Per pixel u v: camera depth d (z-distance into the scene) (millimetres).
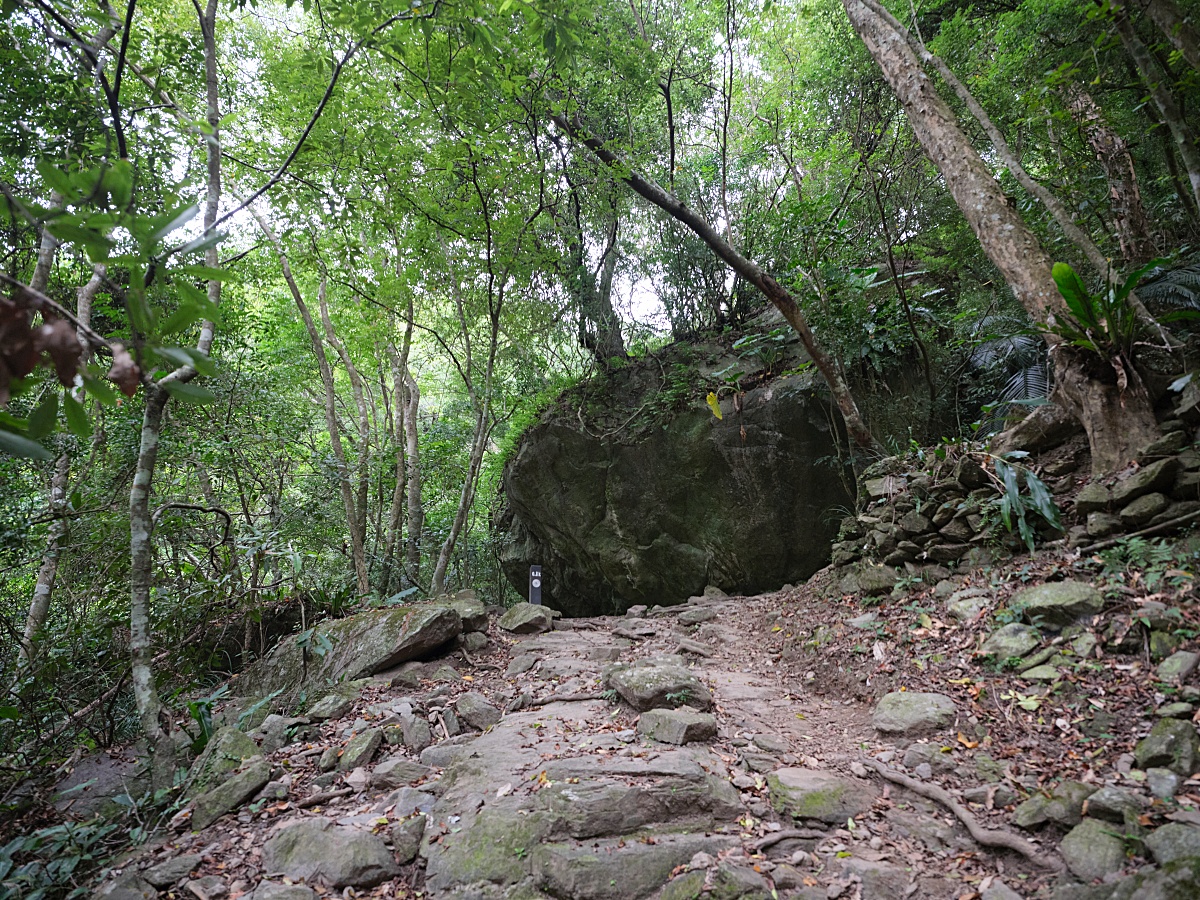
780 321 9797
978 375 8352
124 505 7508
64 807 4535
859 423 7383
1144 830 2652
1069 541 4746
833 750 3926
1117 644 3750
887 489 6266
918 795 3299
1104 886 2414
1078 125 6312
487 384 8461
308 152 6801
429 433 13484
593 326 10586
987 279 8609
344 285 9234
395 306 9609
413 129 7676
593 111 9273
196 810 3672
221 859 3227
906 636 4852
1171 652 3572
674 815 3203
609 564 10445
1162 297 5609
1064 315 5121
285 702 5820
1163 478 4375
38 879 3293
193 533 8422
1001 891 2568
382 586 10375
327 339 10414
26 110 4980
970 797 3174
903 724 3859
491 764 3820
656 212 10242
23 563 6176
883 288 8938
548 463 10867
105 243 1470
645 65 8617
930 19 9289
